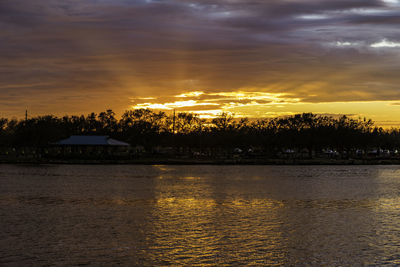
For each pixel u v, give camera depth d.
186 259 21.69
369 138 157.38
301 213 35.09
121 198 43.53
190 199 43.38
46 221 30.59
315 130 152.88
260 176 74.69
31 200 41.38
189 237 26.17
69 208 36.59
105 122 192.12
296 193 49.41
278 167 103.19
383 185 60.12
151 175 74.62
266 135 162.50
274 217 33.12
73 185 56.03
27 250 22.83
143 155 132.62
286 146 161.75
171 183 60.31
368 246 24.20
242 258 21.92
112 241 24.95
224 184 59.66
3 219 31.23
